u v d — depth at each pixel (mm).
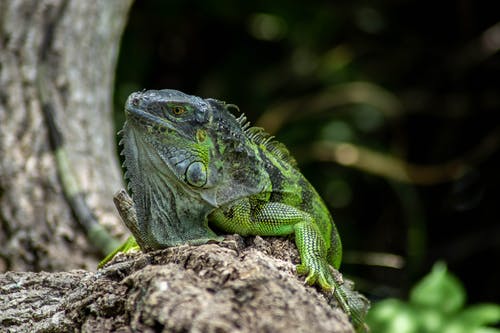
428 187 17781
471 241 16516
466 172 17266
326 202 17906
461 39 18297
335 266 8820
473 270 16859
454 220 17625
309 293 6242
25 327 6891
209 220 7266
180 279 5887
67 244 11578
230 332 5340
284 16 18750
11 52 12906
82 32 13562
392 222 17734
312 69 18688
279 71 18953
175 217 7027
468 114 17719
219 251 6324
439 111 17891
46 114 12578
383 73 18594
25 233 11492
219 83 19312
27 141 12289
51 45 13203
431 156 18125
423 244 16500
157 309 5707
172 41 20078
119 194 7254
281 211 7387
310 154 17469
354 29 18875
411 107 18078
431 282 11602
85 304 6398
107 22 14031
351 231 17750
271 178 7715
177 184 6930
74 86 13102
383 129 18281
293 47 19312
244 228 7293
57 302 7227
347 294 7660
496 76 17562
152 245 7062
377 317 11281
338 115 18203
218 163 7082
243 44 19734
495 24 18062
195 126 6930
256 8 18922
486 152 16828
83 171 12289
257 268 5898
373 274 16953
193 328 5418
